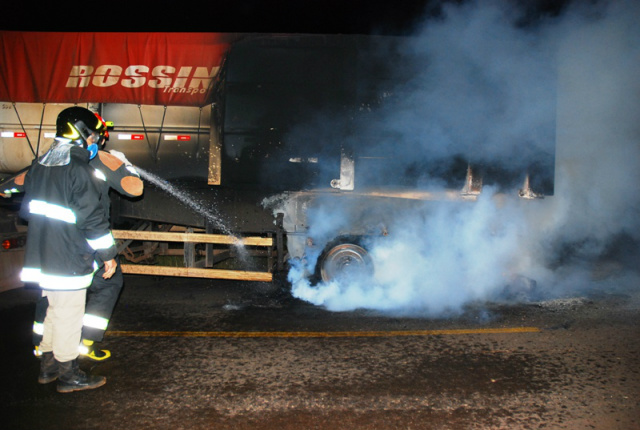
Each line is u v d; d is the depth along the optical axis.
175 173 6.12
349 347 4.49
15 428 3.07
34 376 3.84
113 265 3.60
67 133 3.48
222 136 5.91
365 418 3.21
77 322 3.51
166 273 5.90
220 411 3.30
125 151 6.13
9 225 6.42
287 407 3.35
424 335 4.81
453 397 3.50
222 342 4.62
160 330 4.97
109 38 6.10
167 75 6.00
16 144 6.26
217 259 6.52
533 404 3.40
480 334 4.84
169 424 3.13
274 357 4.25
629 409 3.33
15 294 6.31
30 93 6.14
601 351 4.38
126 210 6.26
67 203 3.33
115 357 4.23
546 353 4.32
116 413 3.27
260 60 5.89
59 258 3.34
